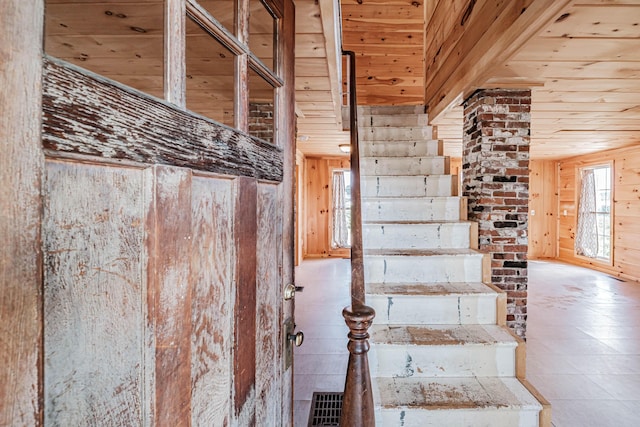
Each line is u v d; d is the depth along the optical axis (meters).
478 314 2.12
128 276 0.44
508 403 1.64
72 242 0.37
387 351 1.89
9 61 0.31
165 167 0.50
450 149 5.63
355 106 1.80
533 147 5.67
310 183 7.59
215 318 0.63
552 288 5.04
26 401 0.33
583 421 2.03
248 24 0.80
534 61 2.04
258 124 0.97
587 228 6.65
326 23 1.52
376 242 2.60
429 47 3.73
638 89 2.53
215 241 0.63
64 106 0.36
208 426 0.61
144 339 0.46
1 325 0.31
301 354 2.86
